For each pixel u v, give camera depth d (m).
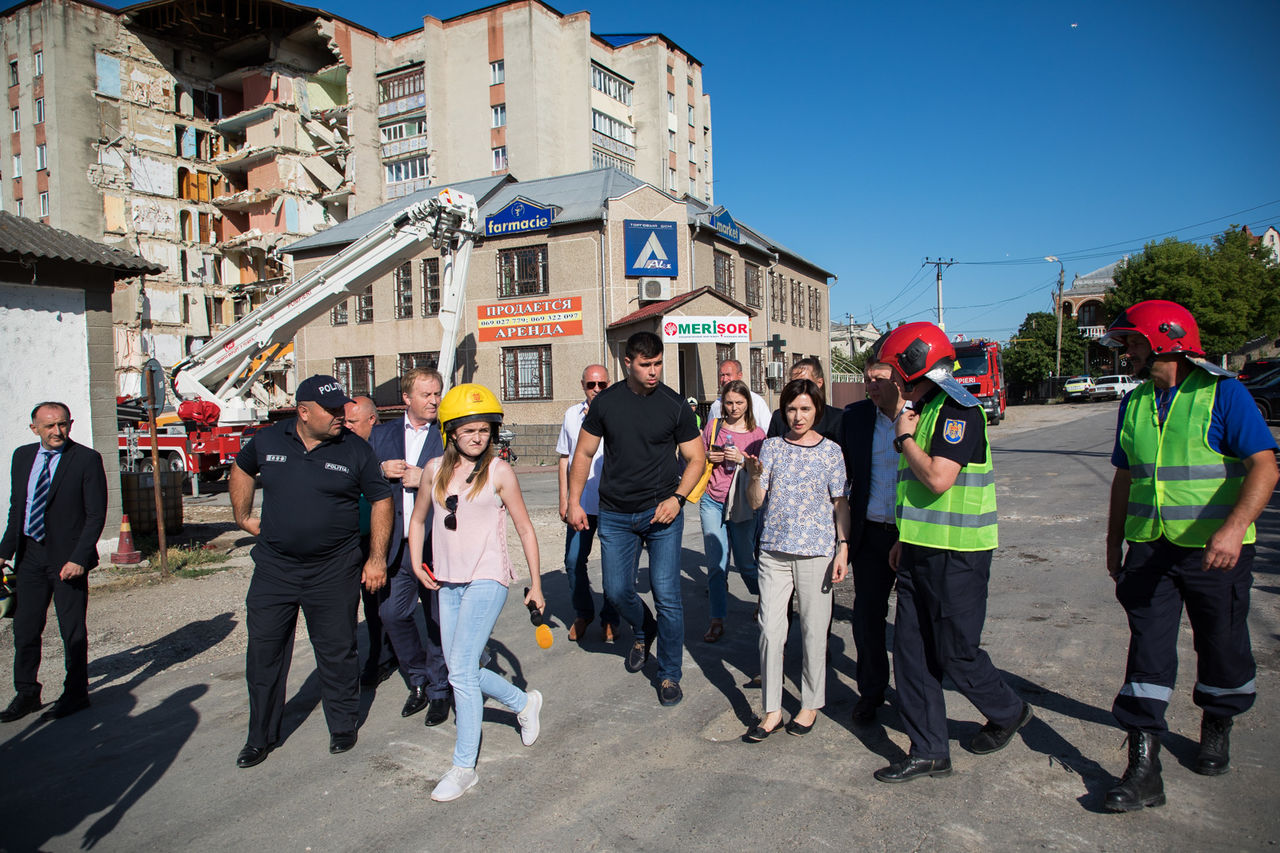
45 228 8.49
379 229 18.23
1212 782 3.27
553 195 24.33
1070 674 4.52
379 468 3.99
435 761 3.82
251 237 40.03
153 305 38.75
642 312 20.95
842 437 4.08
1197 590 3.15
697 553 8.63
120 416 17.73
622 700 4.48
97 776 3.77
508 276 23.38
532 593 3.69
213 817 3.35
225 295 41.53
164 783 3.68
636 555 4.57
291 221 40.06
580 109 43.19
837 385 37.97
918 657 3.44
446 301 18.72
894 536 3.85
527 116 40.84
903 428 3.33
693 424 4.43
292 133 40.62
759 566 3.97
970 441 3.21
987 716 3.49
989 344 31.84
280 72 40.34
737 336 20.94
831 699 4.39
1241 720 3.85
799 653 5.23
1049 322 58.50
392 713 4.47
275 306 18.48
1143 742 3.13
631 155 47.81
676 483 4.47
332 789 3.57
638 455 4.34
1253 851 2.79
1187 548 3.13
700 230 24.03
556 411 22.70
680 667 4.44
